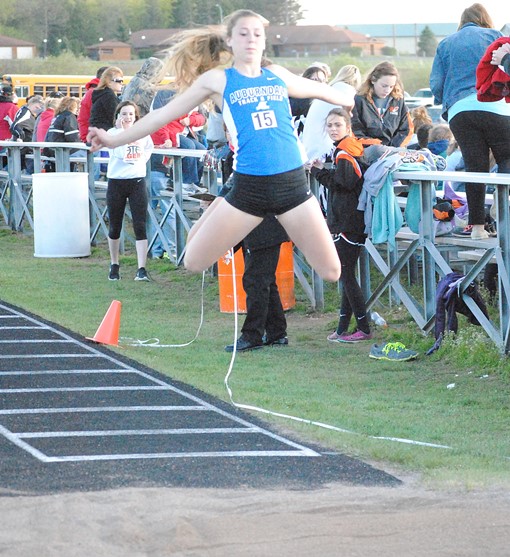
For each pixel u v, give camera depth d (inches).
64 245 968.3
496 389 525.7
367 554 296.7
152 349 609.9
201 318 666.8
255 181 370.9
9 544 291.6
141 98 927.7
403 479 367.9
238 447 400.8
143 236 842.8
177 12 6353.3
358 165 609.9
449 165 767.1
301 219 377.1
